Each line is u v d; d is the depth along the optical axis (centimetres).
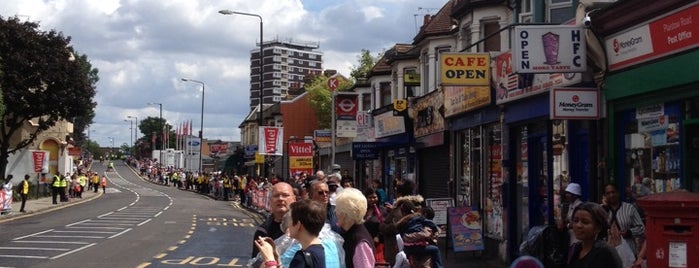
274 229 671
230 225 2905
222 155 9969
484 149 1877
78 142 10275
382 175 3256
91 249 1947
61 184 4591
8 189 3372
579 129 1352
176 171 8950
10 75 4619
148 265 1611
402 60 3184
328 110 6550
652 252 670
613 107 1188
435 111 2336
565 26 1191
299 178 2575
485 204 1864
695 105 1002
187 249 1969
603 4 1220
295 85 8525
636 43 1101
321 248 523
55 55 4825
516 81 1528
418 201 990
